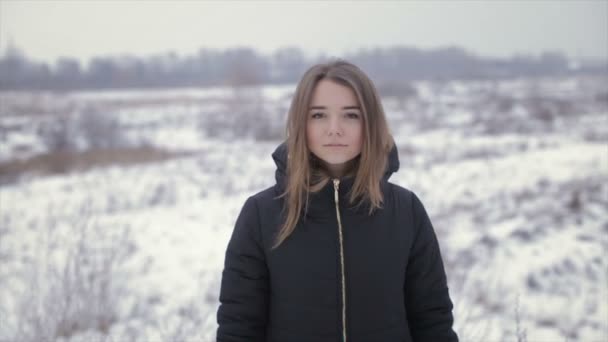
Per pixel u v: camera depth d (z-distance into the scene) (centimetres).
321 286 139
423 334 152
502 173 940
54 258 474
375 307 141
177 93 5072
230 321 145
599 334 357
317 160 150
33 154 1294
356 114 142
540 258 512
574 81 5288
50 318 329
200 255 560
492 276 468
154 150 1403
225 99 3269
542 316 386
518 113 2170
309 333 138
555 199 719
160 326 363
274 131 1756
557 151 1146
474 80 5875
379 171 143
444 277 156
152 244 589
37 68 5016
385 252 144
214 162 1213
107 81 6631
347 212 144
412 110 2547
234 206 790
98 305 359
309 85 142
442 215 678
